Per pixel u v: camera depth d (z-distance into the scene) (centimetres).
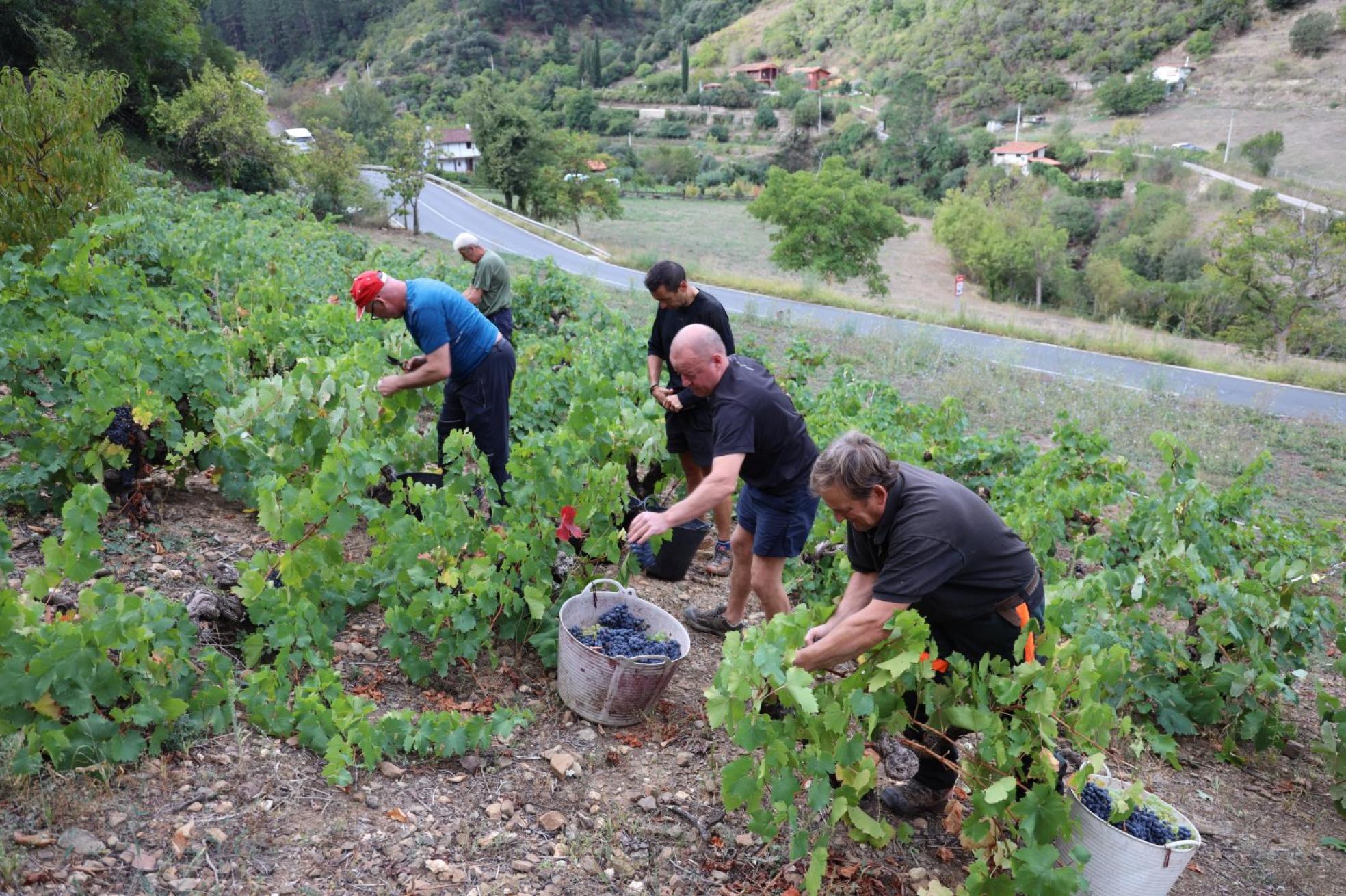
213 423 543
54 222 811
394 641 384
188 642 323
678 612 511
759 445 396
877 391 993
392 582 405
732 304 2511
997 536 302
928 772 353
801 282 3178
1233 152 8638
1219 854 382
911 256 6456
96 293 616
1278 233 3378
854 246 4431
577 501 426
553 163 5544
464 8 16075
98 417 454
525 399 687
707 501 374
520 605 412
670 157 10312
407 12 16500
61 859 261
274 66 16775
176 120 3359
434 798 328
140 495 474
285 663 352
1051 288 5356
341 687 353
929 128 9831
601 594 421
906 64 13012
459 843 308
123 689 300
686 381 396
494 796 336
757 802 304
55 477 466
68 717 303
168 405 475
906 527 292
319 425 490
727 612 484
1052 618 307
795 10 16062
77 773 291
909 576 288
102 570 415
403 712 351
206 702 326
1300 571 501
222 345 573
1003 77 11738
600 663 372
